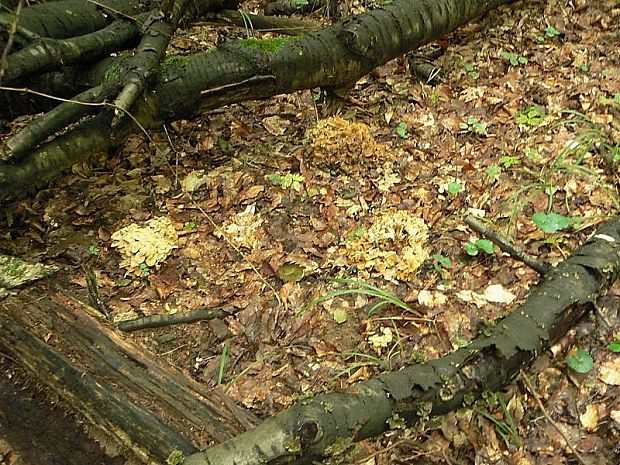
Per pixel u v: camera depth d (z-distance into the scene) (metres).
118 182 4.08
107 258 3.53
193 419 2.49
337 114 4.63
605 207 3.70
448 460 2.63
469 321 3.16
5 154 3.12
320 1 6.01
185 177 4.11
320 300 3.19
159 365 2.68
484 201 3.84
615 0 5.71
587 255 3.00
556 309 2.79
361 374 2.94
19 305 2.81
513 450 2.67
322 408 2.28
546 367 2.93
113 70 3.49
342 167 4.14
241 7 6.14
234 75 3.85
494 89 4.82
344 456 2.41
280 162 4.24
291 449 2.16
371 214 3.82
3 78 3.16
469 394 2.57
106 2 4.00
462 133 4.43
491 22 5.65
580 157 3.99
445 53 5.35
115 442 2.47
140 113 3.62
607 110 4.47
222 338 3.13
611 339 3.02
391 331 3.15
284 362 3.02
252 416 2.63
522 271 3.39
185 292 3.36
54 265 3.27
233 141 4.46
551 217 3.45
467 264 3.47
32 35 3.29
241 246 3.62
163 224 3.63
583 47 5.21
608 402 2.77
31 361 2.67
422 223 3.64
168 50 5.27
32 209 3.82
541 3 5.78
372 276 3.43
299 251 3.58
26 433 2.52
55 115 3.21
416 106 4.75
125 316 3.21
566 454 2.63
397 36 4.44
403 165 4.16
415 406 2.46
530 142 4.27
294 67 4.04
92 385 2.55
